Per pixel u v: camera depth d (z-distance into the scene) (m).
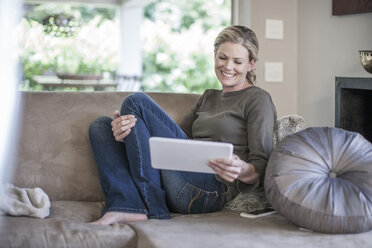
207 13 10.81
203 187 1.82
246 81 2.11
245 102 1.96
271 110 1.93
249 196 1.87
